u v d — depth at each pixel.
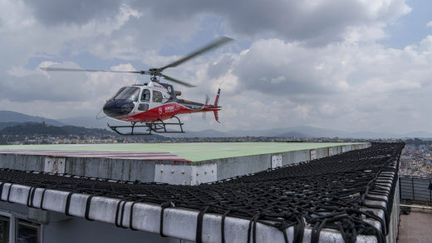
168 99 18.84
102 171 5.77
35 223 5.91
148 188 4.13
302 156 9.99
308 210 2.63
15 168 7.19
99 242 5.01
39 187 4.27
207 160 5.21
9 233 6.34
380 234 2.07
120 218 3.23
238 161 6.17
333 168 6.42
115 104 16.84
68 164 6.24
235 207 2.82
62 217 5.25
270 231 2.32
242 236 2.44
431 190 20.94
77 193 3.79
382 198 3.02
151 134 18.97
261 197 3.33
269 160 7.64
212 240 2.58
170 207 2.96
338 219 2.34
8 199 4.55
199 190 3.88
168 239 4.15
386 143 26.23
